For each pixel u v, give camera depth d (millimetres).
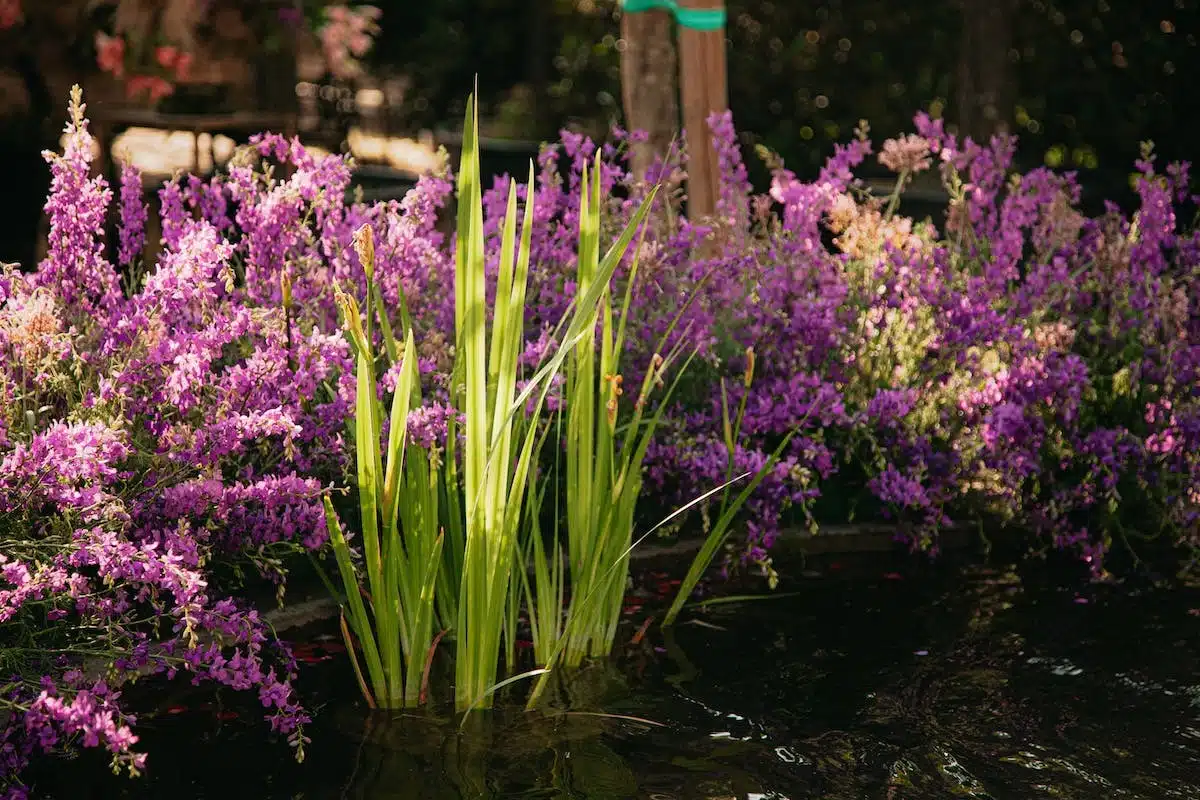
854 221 5578
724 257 4957
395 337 4445
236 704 3713
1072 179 5523
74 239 3779
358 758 3426
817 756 3486
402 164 14031
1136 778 3357
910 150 5430
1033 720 3703
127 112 7266
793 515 5164
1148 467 5211
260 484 3439
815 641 4273
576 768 3395
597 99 15562
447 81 16344
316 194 4266
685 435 4703
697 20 6328
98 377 3619
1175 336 5219
